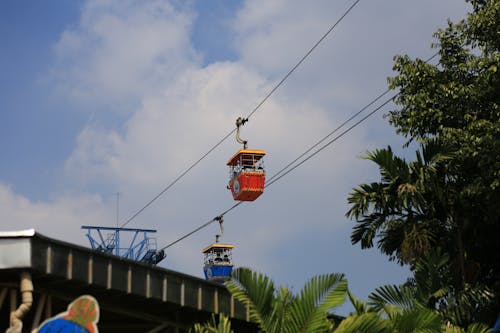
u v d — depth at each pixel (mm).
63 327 14977
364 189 25594
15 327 15172
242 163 45750
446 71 29578
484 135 26453
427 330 15719
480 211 26328
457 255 25250
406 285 25500
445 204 25516
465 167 26734
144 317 18500
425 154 25531
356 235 25797
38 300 18094
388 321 15438
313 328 14742
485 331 20000
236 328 19812
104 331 20438
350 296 17312
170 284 17750
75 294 16969
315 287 14953
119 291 16906
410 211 25578
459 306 22594
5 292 16094
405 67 29406
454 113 28453
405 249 24578
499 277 27469
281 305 15000
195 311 18750
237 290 15086
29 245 15164
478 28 28766
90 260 16344
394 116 30031
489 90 27500
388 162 25344
